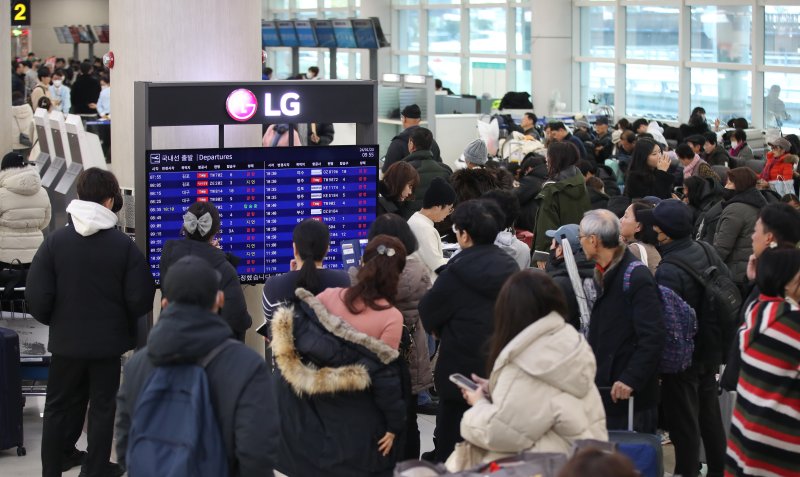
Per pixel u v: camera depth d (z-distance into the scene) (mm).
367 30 22781
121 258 5355
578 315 5148
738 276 7508
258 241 6531
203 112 6340
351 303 4637
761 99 18281
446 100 21094
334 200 6645
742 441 4383
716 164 11828
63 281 5336
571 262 5039
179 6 6984
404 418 4641
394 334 4645
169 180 6301
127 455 3422
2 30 9109
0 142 9188
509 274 4848
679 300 5152
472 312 4875
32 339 6609
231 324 5379
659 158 8359
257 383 3430
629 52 21781
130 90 7062
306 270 4941
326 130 15141
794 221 5062
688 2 19734
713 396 5613
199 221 5363
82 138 10242
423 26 28797
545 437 3588
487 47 26531
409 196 7199
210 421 3393
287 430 4629
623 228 5996
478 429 3588
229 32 7125
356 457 4582
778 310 4301
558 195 7508
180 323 3418
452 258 5016
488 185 7441
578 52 23156
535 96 23234
